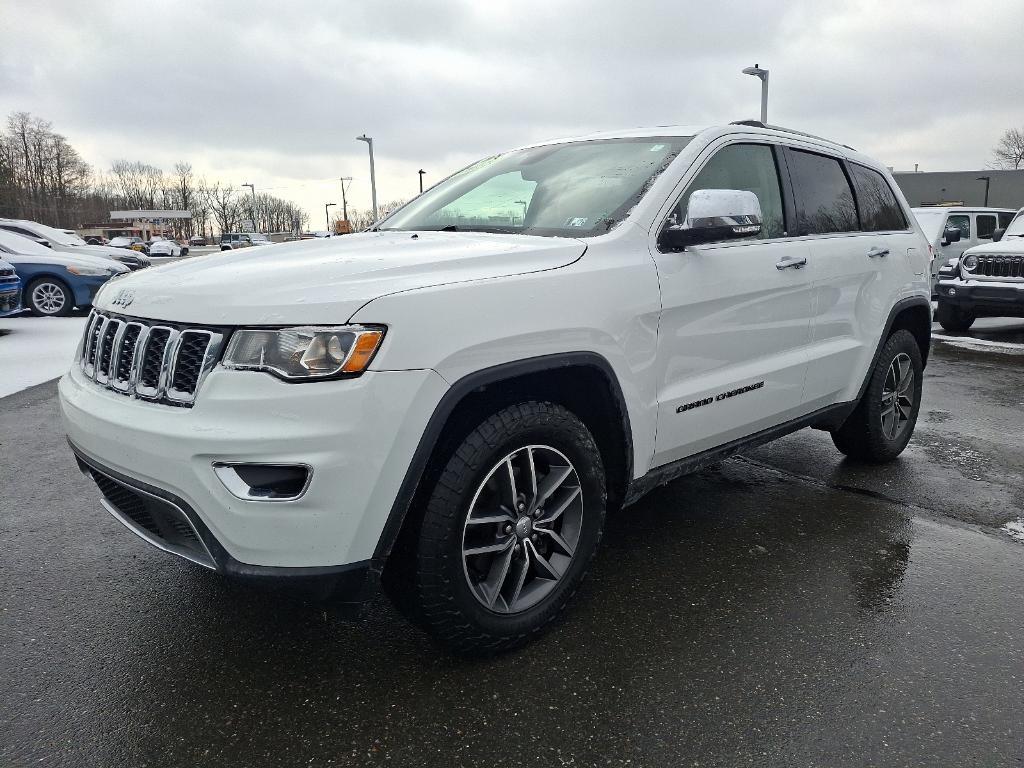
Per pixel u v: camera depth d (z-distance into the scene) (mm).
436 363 2152
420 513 2258
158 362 2254
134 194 113562
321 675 2426
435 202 3631
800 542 3453
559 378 2590
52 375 7367
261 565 2109
